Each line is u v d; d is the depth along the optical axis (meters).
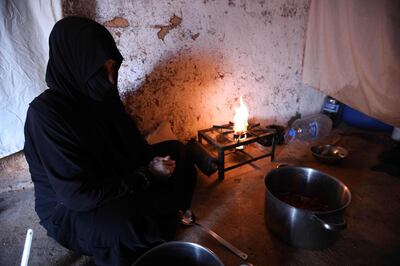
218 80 2.18
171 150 1.64
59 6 1.44
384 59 2.11
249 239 1.43
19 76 1.48
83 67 1.08
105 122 1.28
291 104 2.70
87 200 1.05
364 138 2.57
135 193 1.20
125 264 1.14
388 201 1.71
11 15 1.37
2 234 1.48
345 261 1.30
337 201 1.42
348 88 2.37
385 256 1.33
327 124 2.78
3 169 1.72
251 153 2.28
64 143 1.04
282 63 2.46
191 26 1.91
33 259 1.33
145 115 1.97
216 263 1.05
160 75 1.92
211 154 2.03
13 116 1.54
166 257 1.12
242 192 1.81
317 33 2.42
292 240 1.34
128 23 1.69
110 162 1.29
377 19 2.06
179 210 1.36
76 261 1.32
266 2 2.14
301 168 1.54
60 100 1.09
